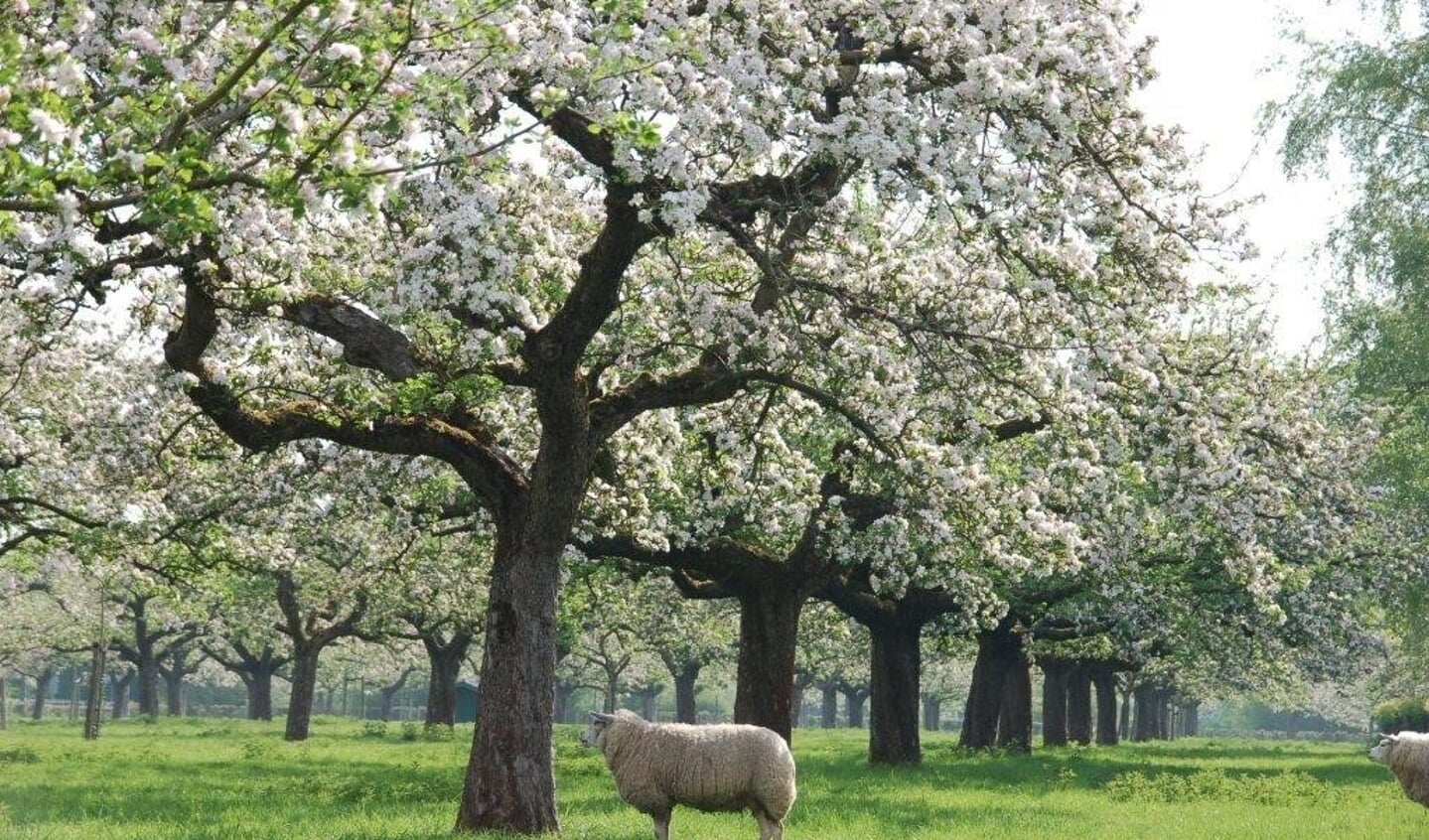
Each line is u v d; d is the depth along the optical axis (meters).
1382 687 63.66
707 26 14.62
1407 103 31.75
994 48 15.13
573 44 13.98
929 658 65.69
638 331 19.98
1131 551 31.33
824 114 15.62
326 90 11.66
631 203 14.77
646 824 19.62
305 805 23.84
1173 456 22.44
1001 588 37.88
